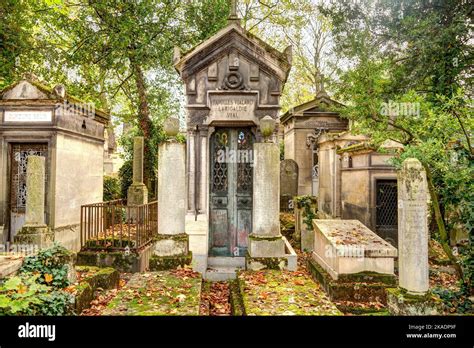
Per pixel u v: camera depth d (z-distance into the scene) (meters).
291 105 30.27
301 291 6.02
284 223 12.51
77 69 14.45
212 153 8.89
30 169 6.77
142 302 5.46
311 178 16.81
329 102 16.78
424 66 7.81
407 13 8.73
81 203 10.16
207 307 6.07
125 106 20.78
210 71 8.60
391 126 6.64
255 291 5.99
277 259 7.39
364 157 8.40
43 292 5.10
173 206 7.40
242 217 8.88
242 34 8.52
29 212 6.74
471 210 5.87
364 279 6.21
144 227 9.05
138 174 13.07
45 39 14.79
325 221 8.02
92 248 8.33
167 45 13.62
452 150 5.88
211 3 13.67
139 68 15.10
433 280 7.19
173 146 7.39
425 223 4.91
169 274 6.90
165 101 15.92
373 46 8.45
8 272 5.12
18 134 8.78
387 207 8.18
